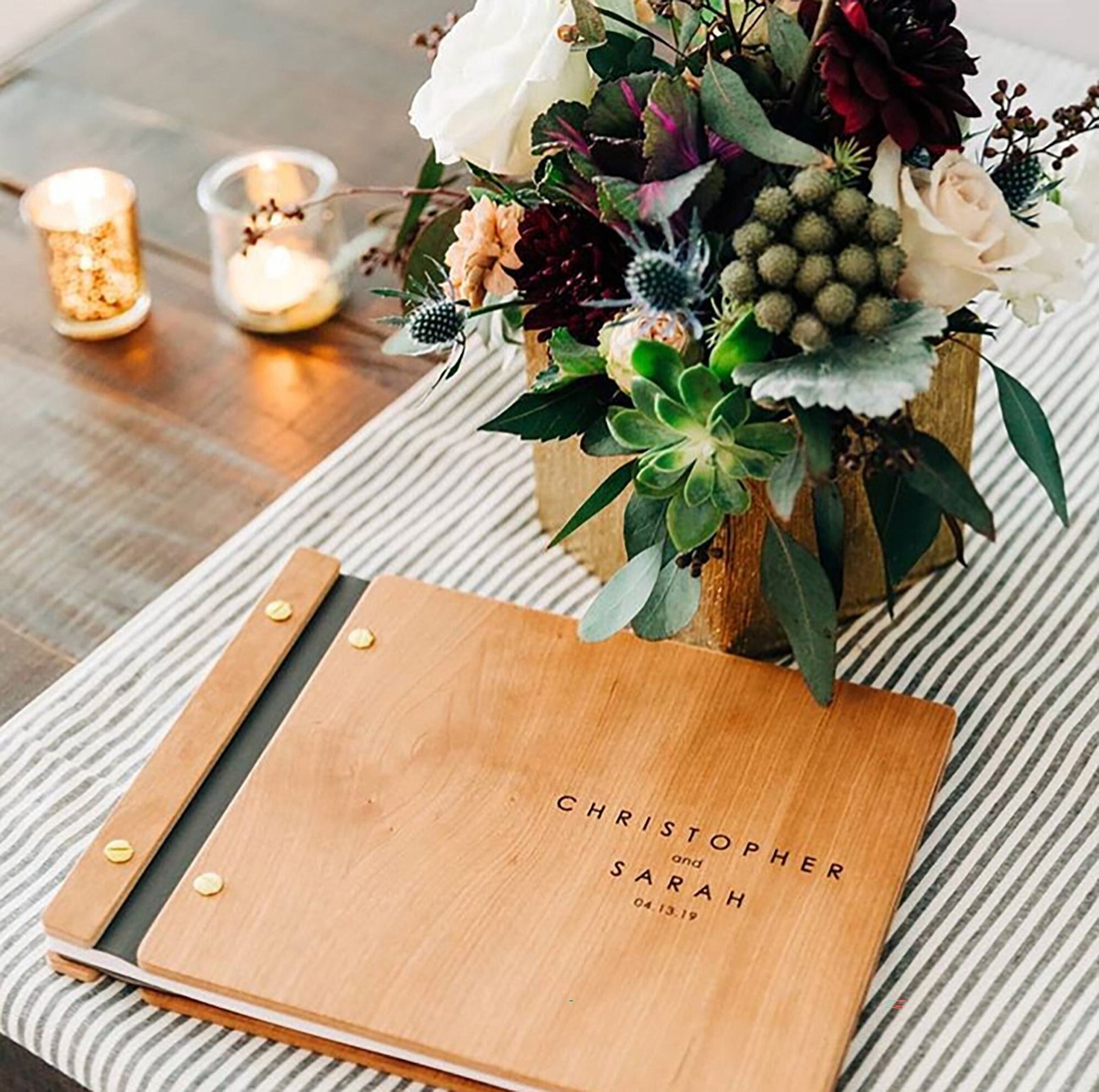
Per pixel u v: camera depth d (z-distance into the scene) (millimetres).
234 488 1031
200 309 1146
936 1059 744
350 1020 721
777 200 712
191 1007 758
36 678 934
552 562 968
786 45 745
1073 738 870
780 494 716
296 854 780
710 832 787
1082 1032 750
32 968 781
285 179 1142
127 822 795
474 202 965
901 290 742
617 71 789
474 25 819
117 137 1268
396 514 995
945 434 891
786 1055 707
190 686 911
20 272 1186
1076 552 962
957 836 829
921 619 931
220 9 1381
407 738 827
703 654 863
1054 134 1129
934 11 739
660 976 733
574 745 823
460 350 841
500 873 771
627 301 734
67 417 1079
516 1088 713
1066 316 1104
